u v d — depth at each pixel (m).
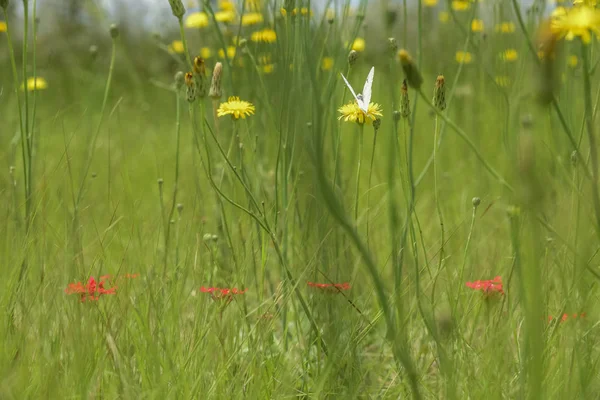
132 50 4.73
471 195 2.45
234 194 2.16
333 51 2.16
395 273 1.97
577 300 1.96
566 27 1.79
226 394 1.94
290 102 2.03
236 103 2.03
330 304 2.00
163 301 2.03
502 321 2.01
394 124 1.98
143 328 1.98
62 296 2.02
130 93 4.39
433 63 2.94
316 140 1.78
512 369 1.96
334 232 2.04
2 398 1.90
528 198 1.74
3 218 2.15
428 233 2.30
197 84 1.99
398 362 1.98
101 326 2.01
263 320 2.01
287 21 2.03
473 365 1.94
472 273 2.12
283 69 2.04
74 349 1.94
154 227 2.21
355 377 1.97
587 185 1.94
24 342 1.96
